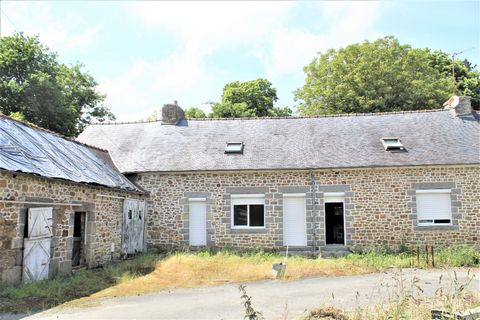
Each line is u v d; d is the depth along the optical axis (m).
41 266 9.44
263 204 14.90
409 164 14.18
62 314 7.04
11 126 10.35
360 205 14.47
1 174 8.37
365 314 6.38
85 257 11.37
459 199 14.20
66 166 10.88
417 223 14.24
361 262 12.26
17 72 22.05
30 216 9.10
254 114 29.77
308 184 14.77
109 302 8.00
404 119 16.98
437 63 29.50
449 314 5.58
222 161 15.16
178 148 16.08
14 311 7.14
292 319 6.55
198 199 15.02
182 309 7.41
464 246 13.52
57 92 22.36
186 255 13.51
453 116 16.78
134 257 13.70
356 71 25.31
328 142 15.84
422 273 10.89
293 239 14.70
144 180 15.29
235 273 10.94
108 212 12.52
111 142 16.80
